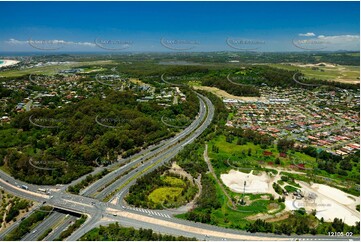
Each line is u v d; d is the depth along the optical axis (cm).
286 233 16475
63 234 15925
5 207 19400
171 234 16088
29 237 16825
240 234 16275
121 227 16562
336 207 19250
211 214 18075
